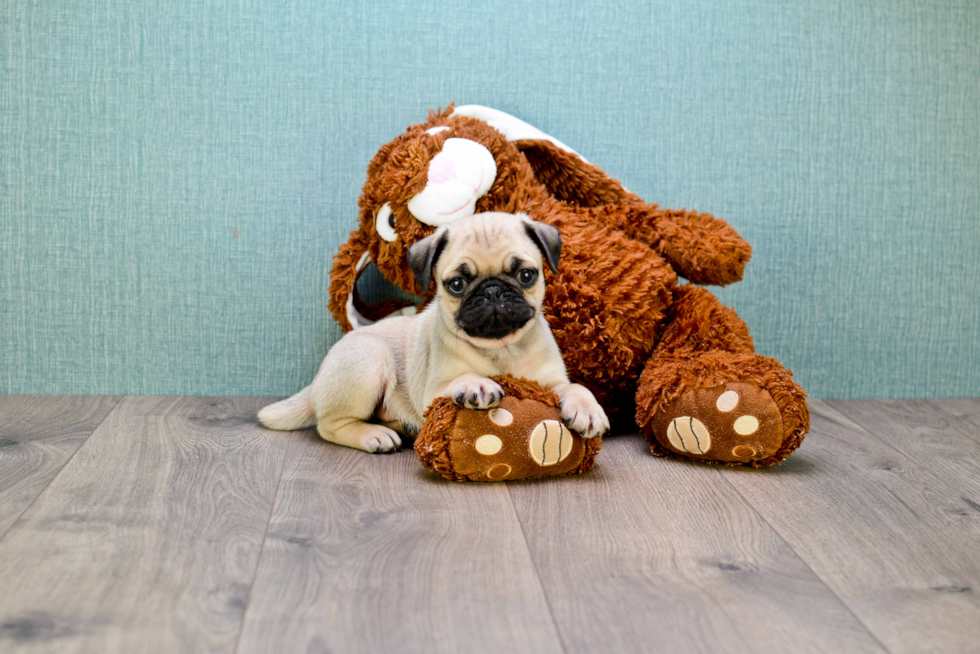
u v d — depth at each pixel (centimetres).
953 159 250
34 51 232
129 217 238
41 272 239
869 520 151
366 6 236
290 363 246
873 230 250
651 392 185
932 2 244
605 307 198
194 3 233
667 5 240
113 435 202
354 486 167
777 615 115
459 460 165
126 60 233
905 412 238
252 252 242
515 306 166
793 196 248
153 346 244
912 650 107
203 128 237
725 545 139
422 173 200
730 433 176
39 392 244
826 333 253
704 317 202
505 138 217
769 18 242
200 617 113
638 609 116
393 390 202
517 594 120
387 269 214
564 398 171
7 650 104
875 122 247
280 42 235
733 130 245
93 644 105
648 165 245
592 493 164
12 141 234
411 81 239
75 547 135
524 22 239
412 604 117
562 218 208
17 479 168
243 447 195
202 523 146
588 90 242
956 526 149
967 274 254
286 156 239
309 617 113
